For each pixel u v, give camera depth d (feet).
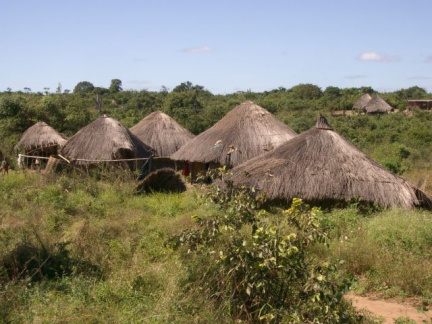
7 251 21.09
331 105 146.72
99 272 20.54
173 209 33.32
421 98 180.55
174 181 42.78
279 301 15.11
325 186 32.55
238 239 15.61
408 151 70.85
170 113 103.45
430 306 18.66
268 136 51.98
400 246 23.21
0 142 76.64
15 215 30.45
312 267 14.99
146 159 55.83
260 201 17.11
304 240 15.31
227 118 55.57
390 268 21.03
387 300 19.31
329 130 36.27
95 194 38.11
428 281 19.97
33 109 85.20
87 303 16.99
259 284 14.70
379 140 89.92
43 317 15.79
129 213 32.04
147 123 69.67
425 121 115.65
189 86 174.91
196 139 55.26
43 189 37.88
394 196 31.91
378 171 33.78
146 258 22.02
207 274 16.83
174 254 21.39
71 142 56.59
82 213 31.99
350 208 30.25
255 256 14.98
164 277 18.70
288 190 32.42
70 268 20.51
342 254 22.07
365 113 148.25
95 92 162.61
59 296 17.72
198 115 99.60
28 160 67.82
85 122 90.07
